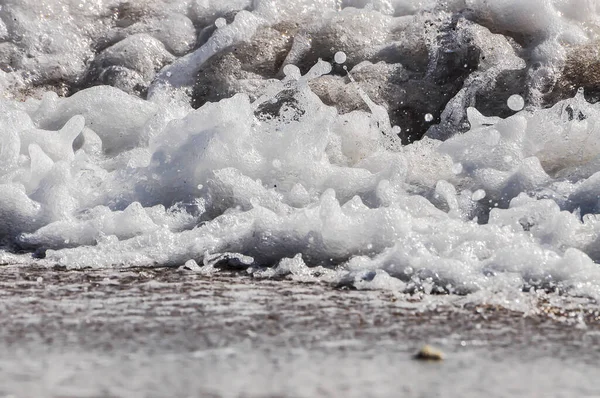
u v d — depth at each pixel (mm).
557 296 8797
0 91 16922
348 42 16484
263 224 10914
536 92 14805
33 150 13445
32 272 10477
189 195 12586
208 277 10094
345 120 13719
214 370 6172
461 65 15516
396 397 5578
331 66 15820
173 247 11219
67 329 7516
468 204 11914
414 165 12906
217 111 13352
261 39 16875
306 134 13055
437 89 15406
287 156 12867
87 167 13867
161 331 7434
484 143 13039
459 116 14859
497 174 12344
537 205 10852
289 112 13828
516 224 10664
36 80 17234
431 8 16484
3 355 6613
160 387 5730
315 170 12656
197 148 12969
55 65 17406
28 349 6805
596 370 6312
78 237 11883
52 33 17781
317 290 9297
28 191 13102
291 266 10344
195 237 11414
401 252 9695
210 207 12438
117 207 12680
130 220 11930
